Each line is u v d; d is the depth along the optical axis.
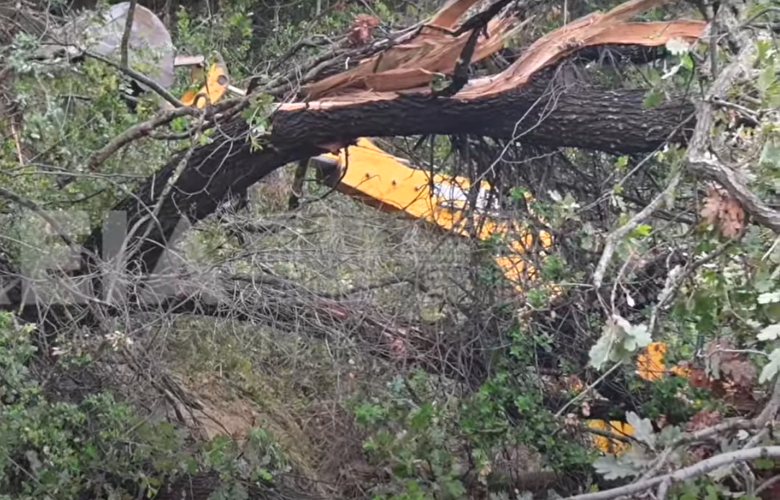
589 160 4.21
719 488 2.91
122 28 4.43
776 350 2.38
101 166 4.07
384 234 4.56
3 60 3.80
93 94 4.01
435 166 4.62
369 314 4.47
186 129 4.22
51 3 4.30
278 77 4.03
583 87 3.66
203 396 5.11
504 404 4.20
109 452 3.90
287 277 4.41
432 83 3.67
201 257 4.09
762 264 2.69
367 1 6.26
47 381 3.81
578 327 4.27
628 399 4.39
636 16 3.97
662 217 3.54
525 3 3.71
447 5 3.60
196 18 6.64
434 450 4.05
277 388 5.44
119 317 3.91
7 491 3.58
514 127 3.71
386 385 4.47
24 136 3.88
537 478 4.32
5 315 3.36
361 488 4.61
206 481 4.18
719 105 2.65
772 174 2.57
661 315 3.88
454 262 4.36
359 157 4.64
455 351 4.43
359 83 3.79
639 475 2.83
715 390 3.42
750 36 3.03
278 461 4.35
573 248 4.17
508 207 4.20
